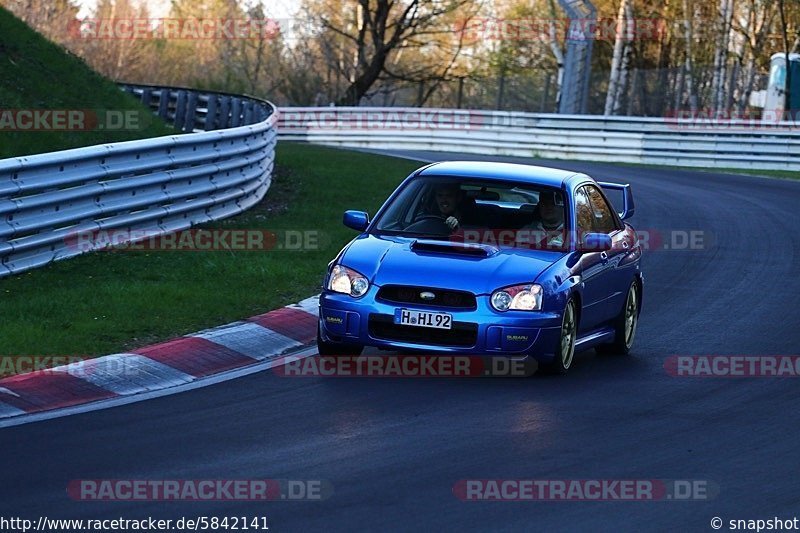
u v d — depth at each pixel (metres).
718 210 41.75
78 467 12.08
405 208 18.95
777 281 28.08
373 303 16.98
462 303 16.86
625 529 10.84
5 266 21.67
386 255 17.61
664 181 52.94
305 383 16.38
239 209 31.89
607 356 19.89
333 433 13.80
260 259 25.09
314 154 53.94
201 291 21.48
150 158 26.56
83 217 23.92
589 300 18.44
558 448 13.56
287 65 103.88
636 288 20.84
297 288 22.78
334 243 28.39
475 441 13.70
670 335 21.77
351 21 102.50
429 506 11.20
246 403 15.15
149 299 20.28
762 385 17.69
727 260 31.06
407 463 12.66
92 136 34.78
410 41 96.81
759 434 14.71
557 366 17.41
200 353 17.52
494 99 87.75
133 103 42.00
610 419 15.12
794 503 11.88
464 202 18.83
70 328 18.00
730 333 21.95
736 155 63.19
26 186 22.05
